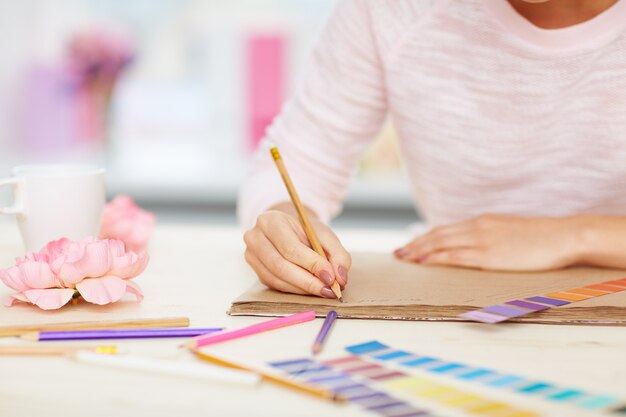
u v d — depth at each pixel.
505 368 0.59
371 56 1.13
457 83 1.08
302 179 1.18
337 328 0.69
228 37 2.88
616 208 1.10
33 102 2.89
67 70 2.85
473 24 1.04
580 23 1.00
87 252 0.74
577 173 1.07
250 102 2.89
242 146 2.92
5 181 0.89
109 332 0.66
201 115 2.91
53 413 0.52
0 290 0.84
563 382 0.56
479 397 0.52
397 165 2.77
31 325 0.68
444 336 0.67
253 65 2.87
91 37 2.79
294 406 0.51
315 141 1.18
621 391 0.55
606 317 0.71
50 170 0.97
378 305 0.72
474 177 1.13
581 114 1.03
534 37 1.01
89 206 0.92
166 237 1.17
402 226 2.79
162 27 2.89
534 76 1.03
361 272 0.87
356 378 0.56
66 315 0.73
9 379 0.57
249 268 0.95
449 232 0.94
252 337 0.67
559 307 0.71
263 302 0.74
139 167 2.91
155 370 0.57
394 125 1.20
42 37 2.99
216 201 2.87
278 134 1.21
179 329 0.67
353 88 1.15
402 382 0.55
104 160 2.88
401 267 0.90
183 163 2.92
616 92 1.00
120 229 1.03
